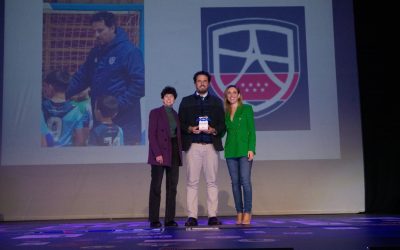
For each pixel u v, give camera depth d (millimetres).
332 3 5672
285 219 4531
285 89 5531
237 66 5531
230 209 5371
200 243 2455
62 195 5289
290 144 5477
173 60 5520
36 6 5469
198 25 5582
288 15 5633
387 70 5656
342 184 5484
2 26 5422
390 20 5688
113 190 5328
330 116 5535
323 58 5598
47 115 5348
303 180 5457
